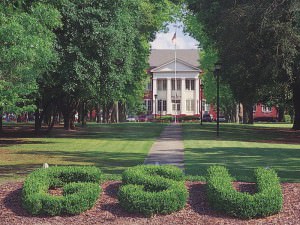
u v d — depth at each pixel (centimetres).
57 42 2642
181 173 1002
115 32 2769
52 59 2364
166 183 899
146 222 800
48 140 2969
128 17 3080
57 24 1956
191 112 10275
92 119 8944
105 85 2978
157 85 10338
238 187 950
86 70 2756
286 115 8438
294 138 3253
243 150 2192
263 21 2880
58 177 978
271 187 862
